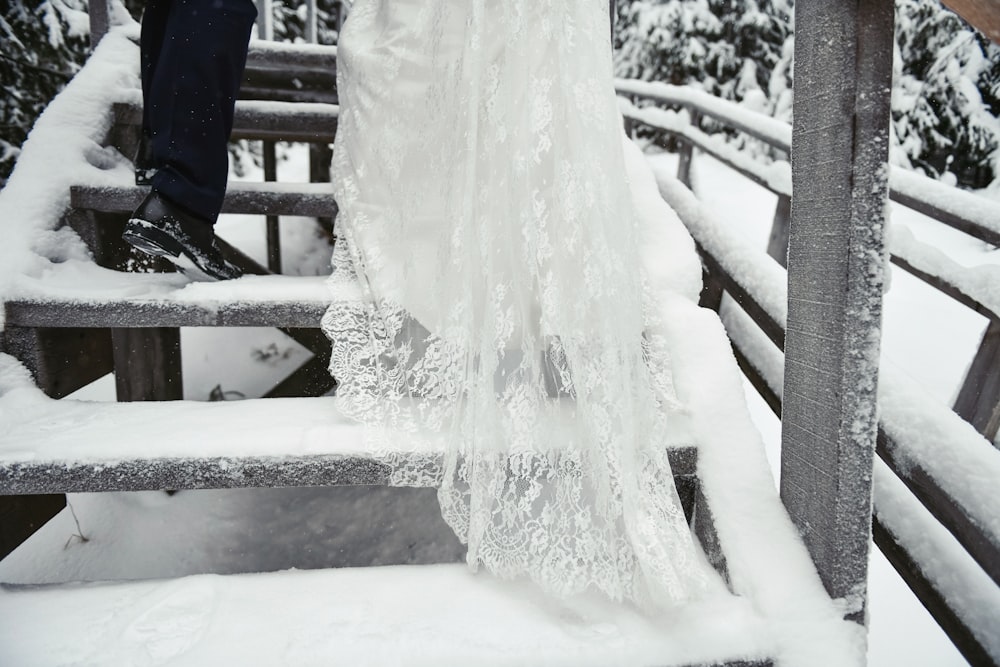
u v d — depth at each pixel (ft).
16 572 4.90
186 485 3.14
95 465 3.07
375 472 3.19
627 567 2.89
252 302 3.99
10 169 11.81
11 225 4.57
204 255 4.35
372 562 5.50
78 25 12.68
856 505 2.76
